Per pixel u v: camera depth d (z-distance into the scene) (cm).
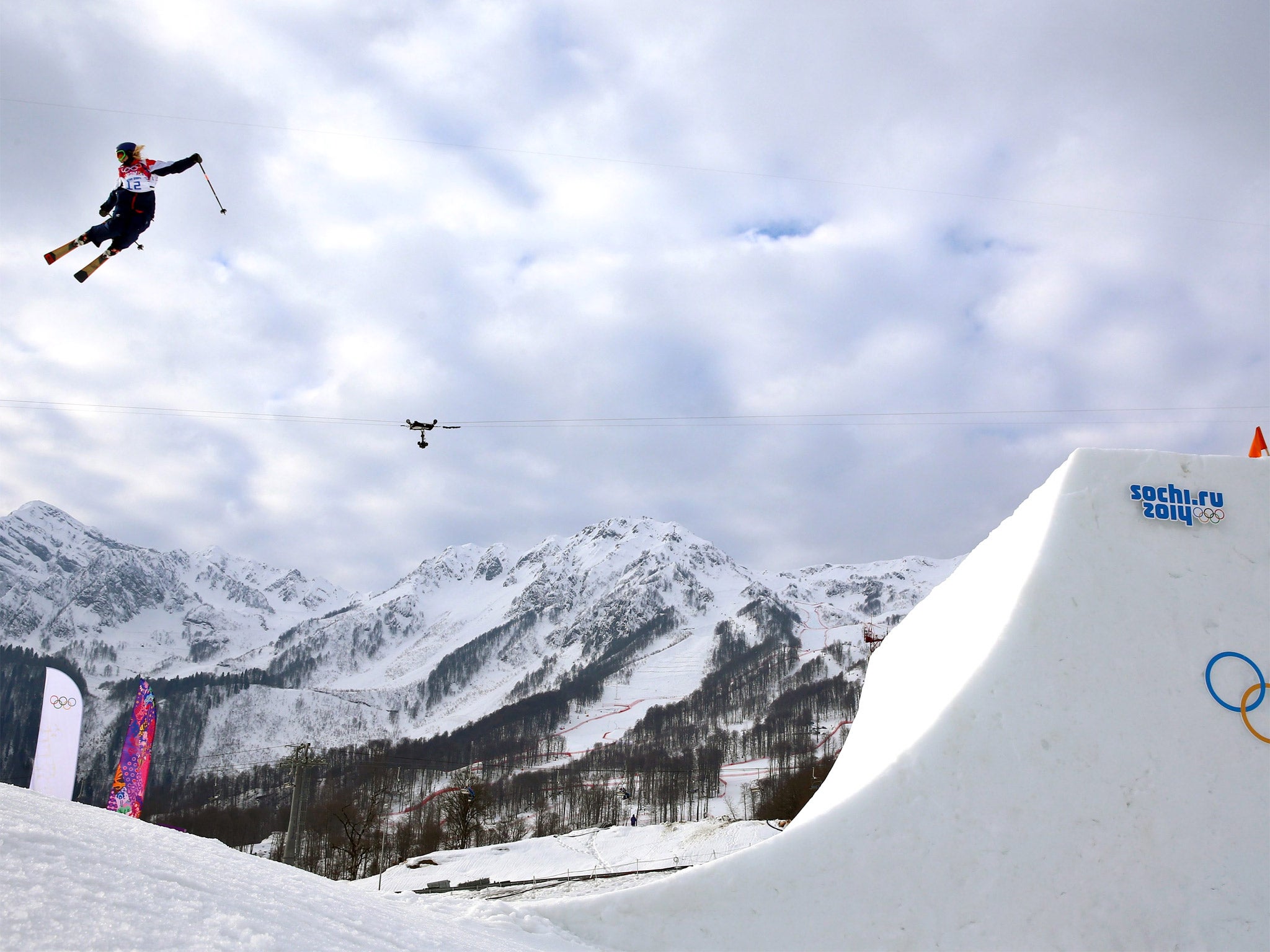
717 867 1342
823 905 1294
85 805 1162
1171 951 1215
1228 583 1394
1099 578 1401
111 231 1337
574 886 5566
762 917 1301
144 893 764
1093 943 1227
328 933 871
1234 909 1229
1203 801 1287
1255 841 1266
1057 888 1257
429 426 3278
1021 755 1327
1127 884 1252
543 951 1219
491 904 1368
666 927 1314
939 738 1359
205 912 775
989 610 1525
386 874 7144
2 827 786
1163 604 1386
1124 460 1461
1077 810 1292
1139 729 1327
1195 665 1355
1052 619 1388
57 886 706
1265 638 1366
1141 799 1291
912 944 1255
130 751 2669
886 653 2122
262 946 737
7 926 611
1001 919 1252
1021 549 1521
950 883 1280
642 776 16300
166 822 13788
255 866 1123
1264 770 1302
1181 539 1420
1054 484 1498
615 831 8588
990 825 1299
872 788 1352
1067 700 1346
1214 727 1324
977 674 1384
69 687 2314
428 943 1008
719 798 13550
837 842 1326
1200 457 1459
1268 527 1422
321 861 8706
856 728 2119
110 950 628
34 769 2227
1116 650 1366
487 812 12362
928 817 1318
